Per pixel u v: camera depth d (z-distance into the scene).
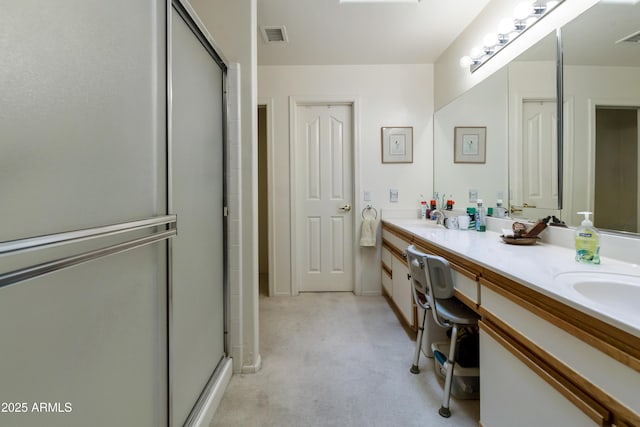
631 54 1.10
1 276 0.44
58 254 0.57
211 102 1.46
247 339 1.70
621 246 1.10
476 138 2.18
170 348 0.99
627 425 0.57
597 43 1.23
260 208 4.02
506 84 1.85
